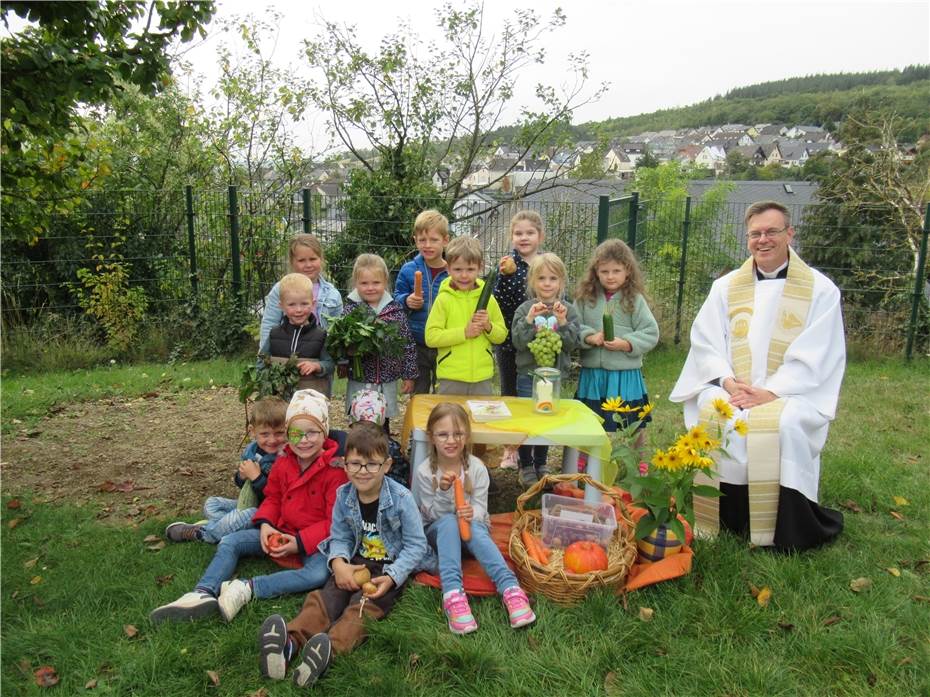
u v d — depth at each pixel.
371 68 10.95
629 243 8.31
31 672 2.82
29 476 4.87
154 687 2.75
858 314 9.61
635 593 3.35
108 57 4.23
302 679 2.76
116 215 9.21
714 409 4.04
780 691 2.78
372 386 4.43
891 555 3.80
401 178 9.68
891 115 11.26
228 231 9.17
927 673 2.88
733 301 4.35
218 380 7.51
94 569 3.53
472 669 2.85
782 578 3.49
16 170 5.02
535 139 11.52
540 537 3.67
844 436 5.80
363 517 3.42
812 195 11.64
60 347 8.31
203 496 4.56
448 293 4.44
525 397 4.54
